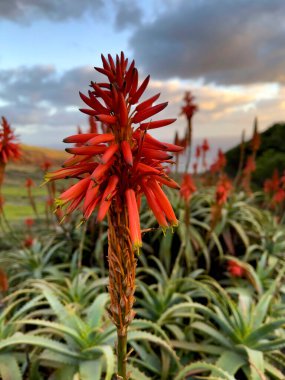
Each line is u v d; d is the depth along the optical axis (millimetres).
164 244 930
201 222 994
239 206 1086
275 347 542
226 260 977
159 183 300
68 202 273
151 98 274
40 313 624
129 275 287
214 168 1332
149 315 698
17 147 684
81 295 744
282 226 1294
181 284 788
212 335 578
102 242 972
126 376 319
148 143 266
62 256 1084
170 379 569
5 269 1092
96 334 512
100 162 246
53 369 567
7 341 462
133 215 250
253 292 822
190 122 925
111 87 245
